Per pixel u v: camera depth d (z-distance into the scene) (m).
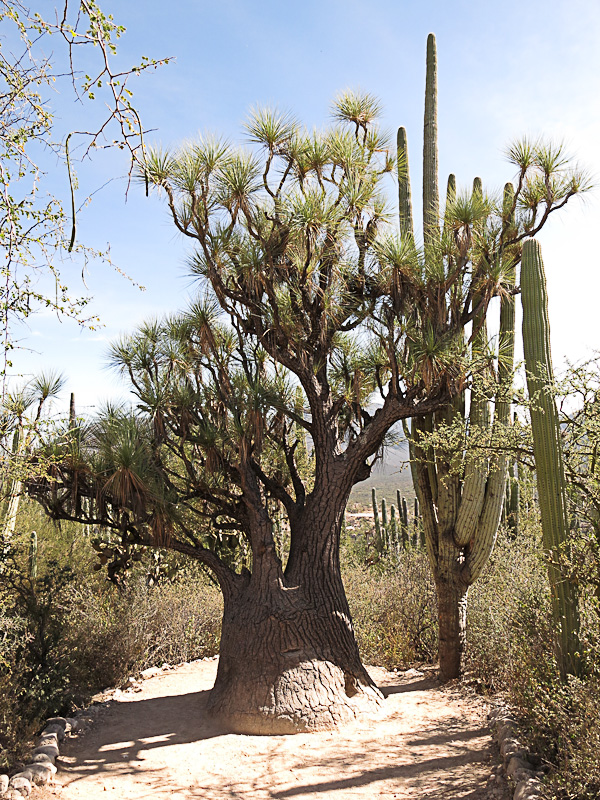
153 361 6.50
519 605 5.44
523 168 5.86
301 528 6.19
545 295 5.00
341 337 6.77
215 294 6.03
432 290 5.96
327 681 5.53
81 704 6.11
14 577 5.77
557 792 3.31
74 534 9.45
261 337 6.03
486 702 5.70
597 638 4.16
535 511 7.89
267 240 5.70
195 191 5.54
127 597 8.20
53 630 5.88
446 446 5.63
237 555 9.22
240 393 6.08
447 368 5.84
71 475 5.98
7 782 4.04
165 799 4.06
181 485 7.06
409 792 3.97
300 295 6.02
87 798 4.08
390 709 5.76
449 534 6.67
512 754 4.00
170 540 6.21
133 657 7.43
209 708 5.80
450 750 4.62
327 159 5.68
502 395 5.66
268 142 5.54
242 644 5.71
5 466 4.26
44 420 4.27
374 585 9.16
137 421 6.29
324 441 6.20
